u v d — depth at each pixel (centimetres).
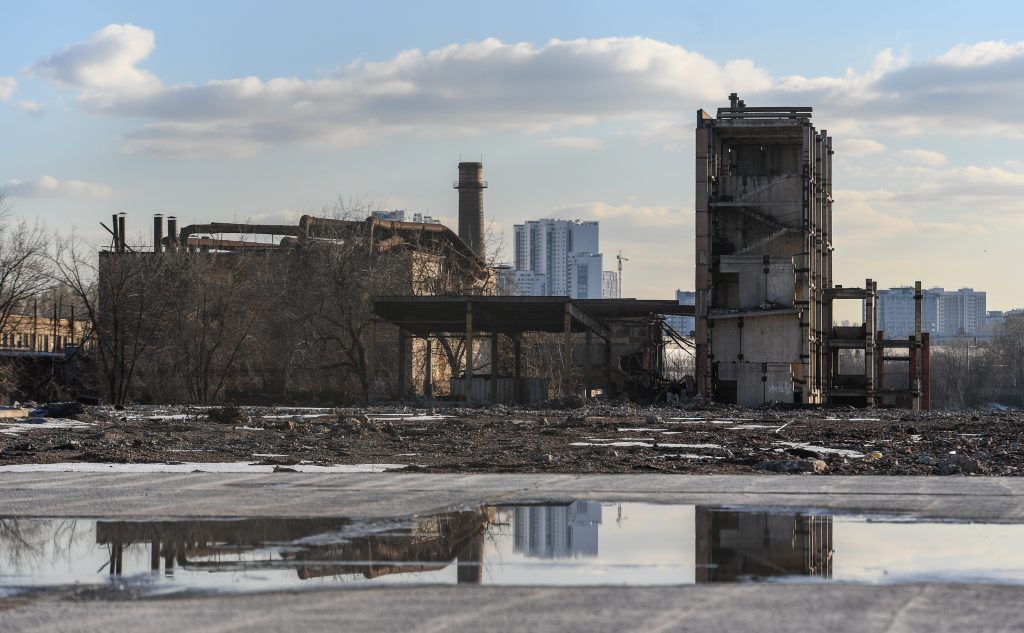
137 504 2439
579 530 2098
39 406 7725
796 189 10919
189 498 2553
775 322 10606
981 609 1373
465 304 10719
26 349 12581
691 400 11125
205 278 12338
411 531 2089
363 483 2880
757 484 2839
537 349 14225
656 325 13162
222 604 1436
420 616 1347
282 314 12200
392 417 7425
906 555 1811
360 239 12306
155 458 3719
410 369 13112
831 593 1488
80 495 2597
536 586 1558
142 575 1661
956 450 4262
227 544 1942
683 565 1738
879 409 10088
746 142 11538
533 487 2780
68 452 3947
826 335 11469
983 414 8606
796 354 10544
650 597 1465
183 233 14212
